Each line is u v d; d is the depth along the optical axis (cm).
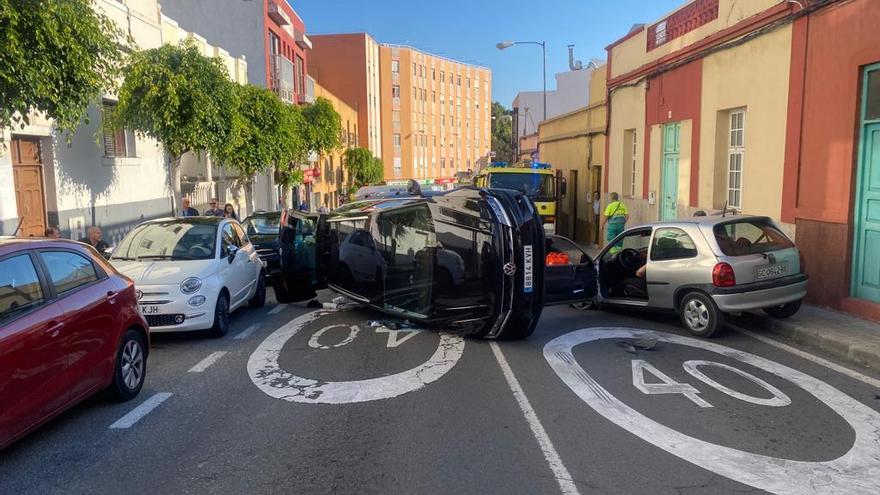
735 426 535
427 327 902
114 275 617
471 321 797
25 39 754
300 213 1163
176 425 546
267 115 1883
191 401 609
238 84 1789
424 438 512
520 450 488
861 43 863
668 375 678
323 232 1071
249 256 1073
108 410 583
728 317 951
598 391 627
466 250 788
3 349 441
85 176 1358
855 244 896
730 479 438
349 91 6391
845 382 652
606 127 1947
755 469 453
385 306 916
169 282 833
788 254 851
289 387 648
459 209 796
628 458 473
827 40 930
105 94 1384
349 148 5594
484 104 9238
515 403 594
